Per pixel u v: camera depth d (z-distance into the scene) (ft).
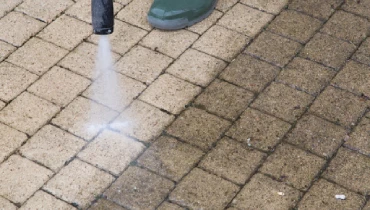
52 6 11.17
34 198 8.84
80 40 10.68
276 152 9.29
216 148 9.33
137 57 10.44
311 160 9.20
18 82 10.10
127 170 9.11
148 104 9.83
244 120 9.65
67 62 10.36
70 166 9.14
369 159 9.23
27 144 9.37
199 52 10.50
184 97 9.92
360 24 10.94
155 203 8.77
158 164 9.16
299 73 10.23
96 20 8.80
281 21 10.95
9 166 9.14
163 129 9.55
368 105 9.84
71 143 9.39
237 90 10.01
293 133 9.50
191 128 9.55
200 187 8.91
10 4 11.21
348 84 10.09
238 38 10.71
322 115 9.71
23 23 10.93
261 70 10.27
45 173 9.08
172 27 10.74
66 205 8.77
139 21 10.96
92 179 9.02
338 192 8.87
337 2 11.23
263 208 8.71
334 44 10.63
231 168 9.11
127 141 9.41
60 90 10.00
